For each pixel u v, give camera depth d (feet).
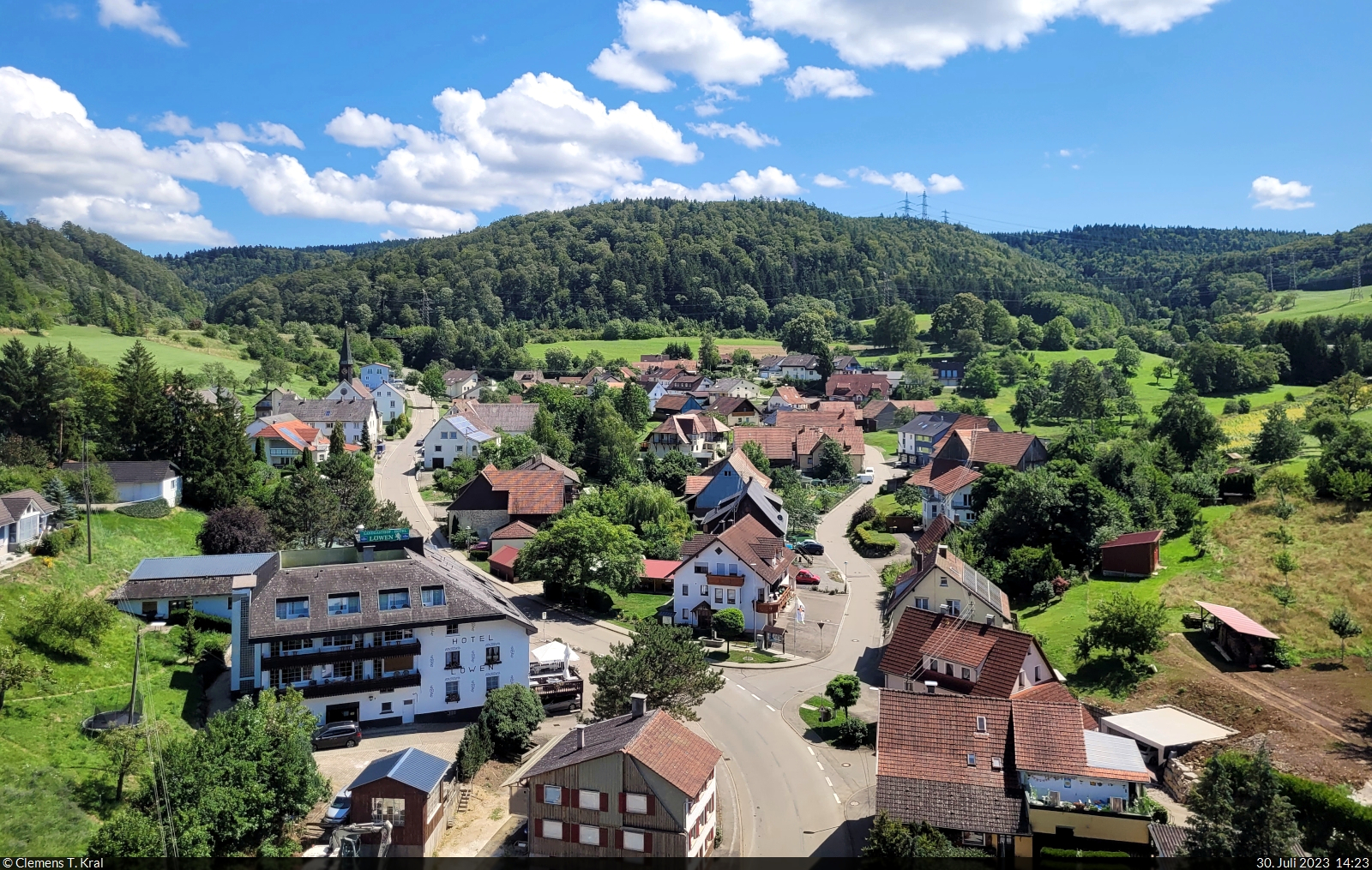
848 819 159.33
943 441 453.17
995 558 285.23
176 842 129.49
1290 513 282.36
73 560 235.61
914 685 206.69
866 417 602.03
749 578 259.19
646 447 490.08
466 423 460.96
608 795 138.41
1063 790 144.77
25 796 142.00
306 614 189.06
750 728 197.77
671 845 135.13
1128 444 376.68
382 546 207.82
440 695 197.16
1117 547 269.23
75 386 342.44
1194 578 250.98
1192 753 167.22
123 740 149.69
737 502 320.09
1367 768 152.66
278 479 367.66
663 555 320.70
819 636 257.55
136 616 226.38
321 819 152.76
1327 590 228.22
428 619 193.88
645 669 174.40
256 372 602.44
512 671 201.36
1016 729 152.46
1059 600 256.11
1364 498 278.87
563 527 278.26
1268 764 125.90
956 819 142.61
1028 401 556.10
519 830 153.38
